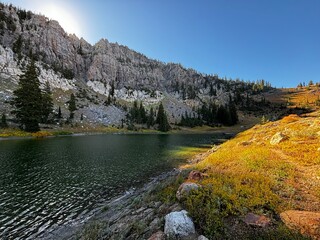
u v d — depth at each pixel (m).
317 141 25.14
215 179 14.85
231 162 21.97
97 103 152.88
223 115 167.00
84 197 20.97
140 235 10.07
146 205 14.12
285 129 40.62
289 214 9.08
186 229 8.80
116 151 49.38
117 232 11.20
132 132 119.75
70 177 27.42
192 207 10.27
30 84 77.81
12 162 33.91
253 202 10.52
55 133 79.88
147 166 34.38
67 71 178.25
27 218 16.45
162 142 72.25
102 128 113.38
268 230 8.09
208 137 96.44
